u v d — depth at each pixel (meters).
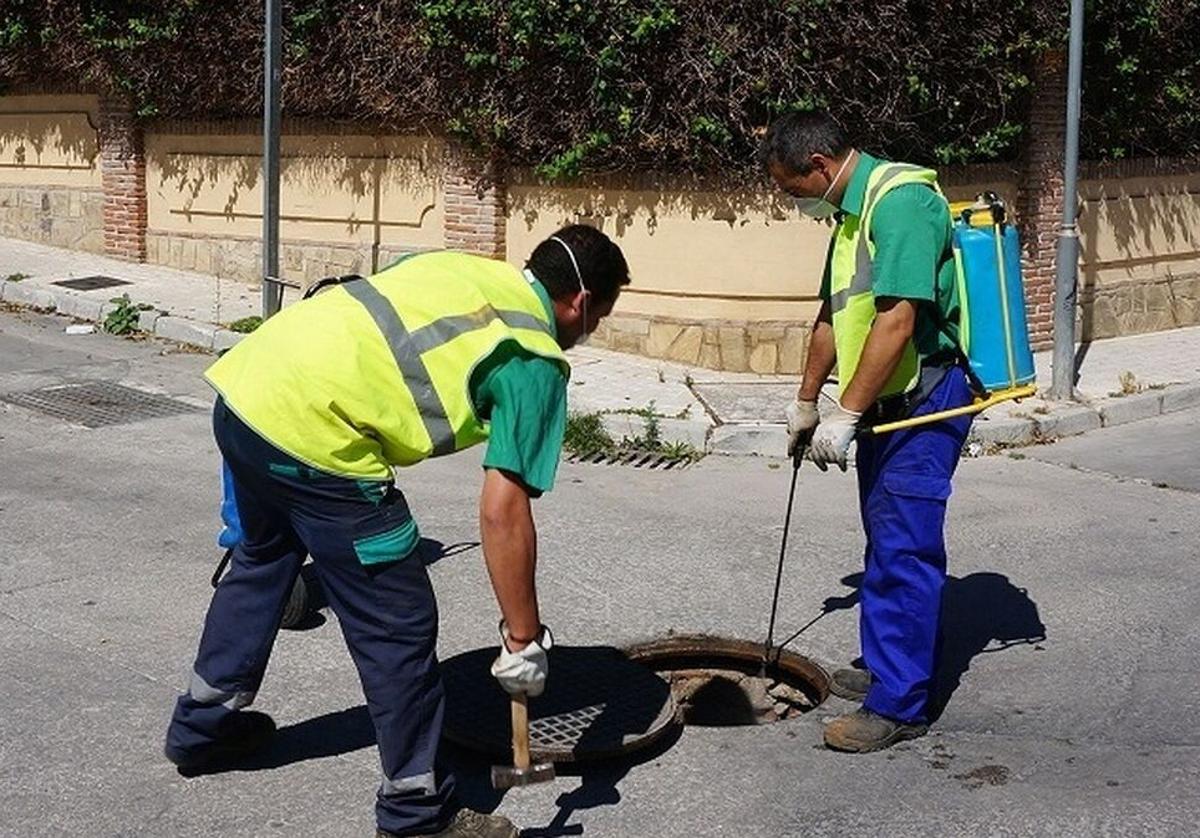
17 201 15.75
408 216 12.46
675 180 10.83
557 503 7.96
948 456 4.89
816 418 5.38
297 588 5.90
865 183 4.80
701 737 5.06
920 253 4.61
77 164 15.12
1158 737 5.04
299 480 4.01
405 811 4.12
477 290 4.05
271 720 4.89
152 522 7.37
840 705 5.38
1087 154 12.29
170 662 5.66
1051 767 4.81
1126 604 6.38
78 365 10.95
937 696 5.40
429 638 4.12
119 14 13.77
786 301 10.74
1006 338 4.93
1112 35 11.73
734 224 10.70
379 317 4.01
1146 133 12.70
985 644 5.93
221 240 13.89
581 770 4.79
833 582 6.67
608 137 10.79
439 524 7.48
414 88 11.73
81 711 5.20
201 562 6.79
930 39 10.77
